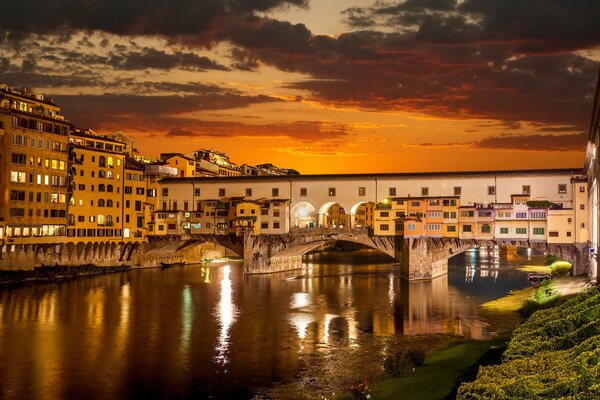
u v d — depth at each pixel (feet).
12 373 145.79
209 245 483.92
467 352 151.64
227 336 187.32
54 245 341.00
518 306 234.58
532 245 304.91
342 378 140.97
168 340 181.27
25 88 342.23
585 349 89.61
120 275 363.35
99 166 373.40
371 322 210.79
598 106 175.22
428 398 113.19
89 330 194.59
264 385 136.67
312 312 232.12
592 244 240.32
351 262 479.41
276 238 369.50
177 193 399.85
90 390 133.59
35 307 237.86
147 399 127.95
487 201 322.75
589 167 257.34
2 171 297.53
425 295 277.44
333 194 358.43
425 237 329.11
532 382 79.10
